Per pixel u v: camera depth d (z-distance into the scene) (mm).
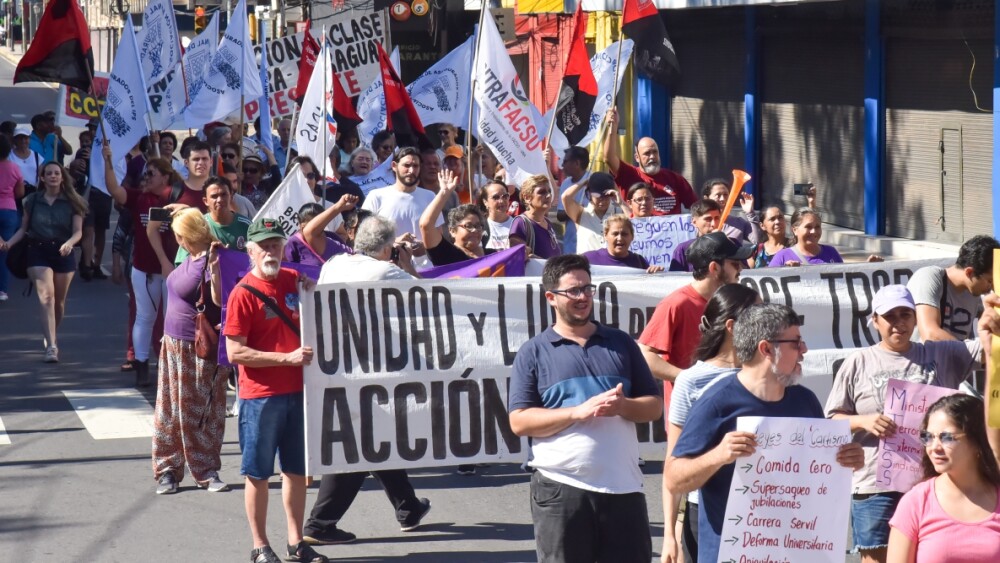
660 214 19250
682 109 38250
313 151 21266
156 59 25703
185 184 17891
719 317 8602
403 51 39062
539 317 12016
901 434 8820
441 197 14359
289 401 11133
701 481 7535
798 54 32094
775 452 7355
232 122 30344
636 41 19984
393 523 12484
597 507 8586
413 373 11711
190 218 13039
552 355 8742
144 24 25719
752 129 34125
